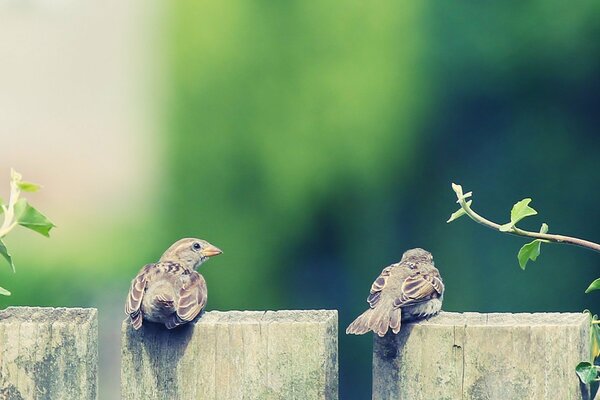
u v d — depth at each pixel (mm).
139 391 4898
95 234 16062
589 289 5512
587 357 4984
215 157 15438
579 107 15016
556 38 14977
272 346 4812
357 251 15367
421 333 4852
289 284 15414
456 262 15078
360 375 14977
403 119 15227
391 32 15148
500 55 15055
